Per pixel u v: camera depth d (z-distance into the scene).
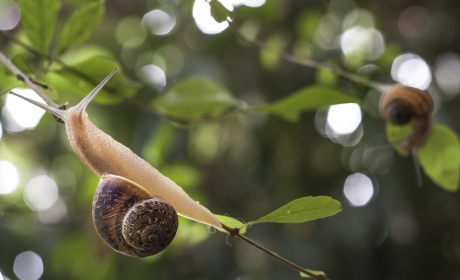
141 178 0.38
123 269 0.63
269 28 0.65
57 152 0.77
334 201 0.36
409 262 0.67
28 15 0.41
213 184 0.73
